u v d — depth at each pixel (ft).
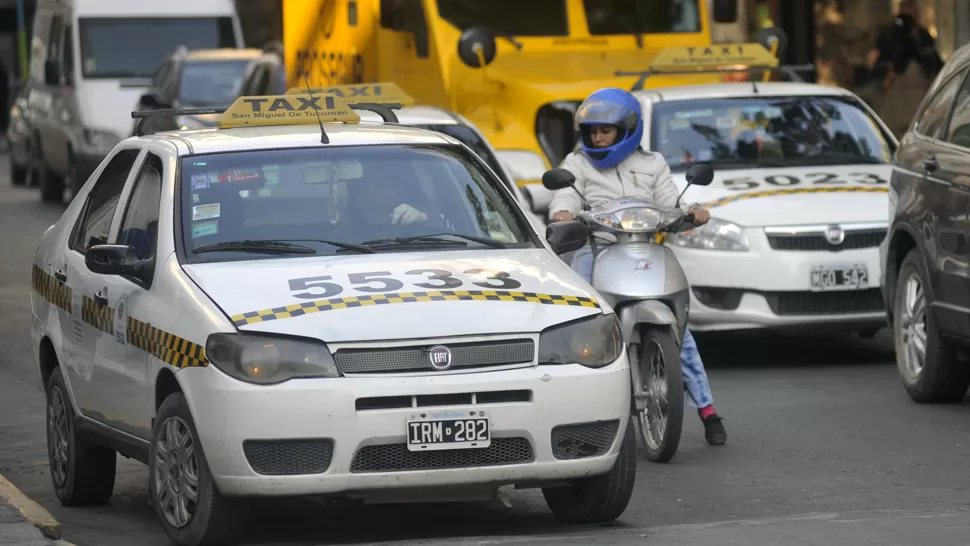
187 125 243.60
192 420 71.10
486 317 71.31
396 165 83.51
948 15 216.74
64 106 280.10
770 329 127.03
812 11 235.20
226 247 77.51
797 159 140.97
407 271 75.31
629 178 99.19
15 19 589.73
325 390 68.54
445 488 70.79
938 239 108.06
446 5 171.32
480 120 169.17
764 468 93.09
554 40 172.55
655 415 95.04
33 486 95.71
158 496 74.43
